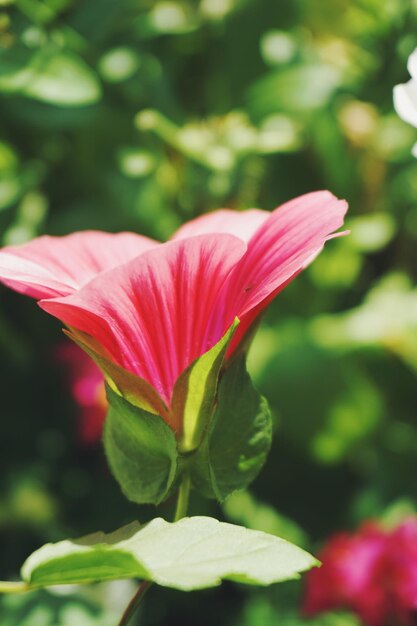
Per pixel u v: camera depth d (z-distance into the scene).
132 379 0.33
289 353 0.71
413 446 0.72
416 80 0.37
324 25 0.76
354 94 0.71
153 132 0.69
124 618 0.32
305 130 0.72
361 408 0.71
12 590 0.30
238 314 0.32
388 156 0.74
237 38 0.73
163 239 0.69
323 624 0.69
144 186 0.69
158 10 0.71
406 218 0.78
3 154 0.67
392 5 0.69
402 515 0.70
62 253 0.37
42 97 0.58
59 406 0.74
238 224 0.38
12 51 0.59
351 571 0.59
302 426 0.71
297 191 0.75
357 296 0.79
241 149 0.68
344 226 0.74
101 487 0.73
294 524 0.73
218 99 0.74
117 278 0.32
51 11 0.61
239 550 0.30
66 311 0.32
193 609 0.72
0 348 0.72
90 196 0.70
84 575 0.30
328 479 0.74
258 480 0.73
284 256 0.33
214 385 0.33
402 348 0.71
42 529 0.73
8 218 0.67
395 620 0.58
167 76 0.72
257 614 0.70
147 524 0.31
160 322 0.33
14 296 0.72
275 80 0.71
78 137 0.69
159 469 0.33
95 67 0.65
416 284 0.79
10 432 0.73
